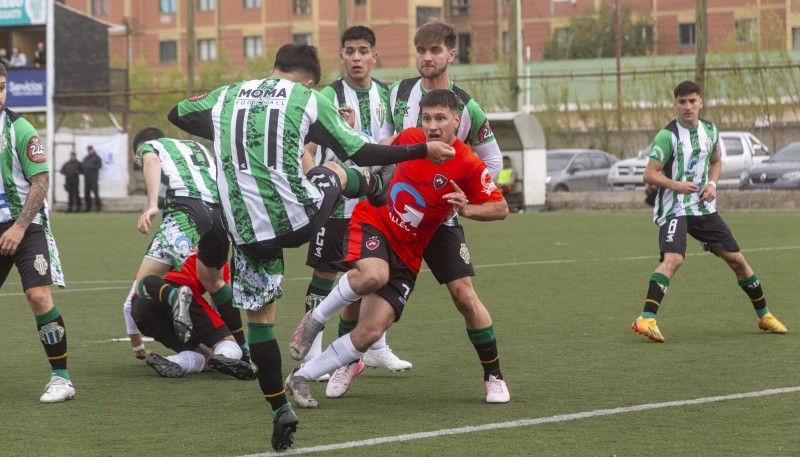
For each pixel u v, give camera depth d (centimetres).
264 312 839
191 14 5634
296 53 883
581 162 5322
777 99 5353
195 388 1073
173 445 830
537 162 4425
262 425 899
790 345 1266
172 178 1180
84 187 5159
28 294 1010
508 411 936
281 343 1359
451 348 1290
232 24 10900
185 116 866
